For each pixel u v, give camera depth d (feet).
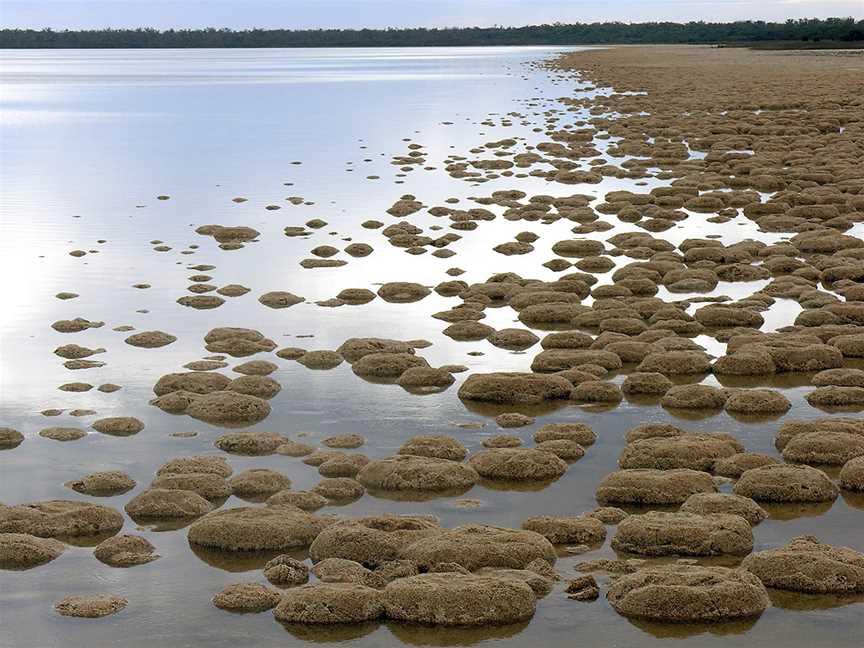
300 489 35.09
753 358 47.55
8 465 37.22
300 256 71.72
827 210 83.82
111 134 153.79
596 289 60.95
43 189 100.42
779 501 34.06
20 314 57.41
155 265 68.85
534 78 295.89
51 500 33.68
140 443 39.32
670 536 30.55
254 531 31.07
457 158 121.29
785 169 106.01
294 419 41.96
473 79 297.74
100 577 29.32
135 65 463.83
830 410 42.86
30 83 300.20
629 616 27.04
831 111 161.17
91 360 49.34
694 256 69.46
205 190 99.45
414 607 27.07
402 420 41.88
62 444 39.22
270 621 27.04
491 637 26.25
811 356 48.08
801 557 28.84
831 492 34.27
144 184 103.60
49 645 25.91
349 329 54.90
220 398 42.52
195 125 166.61
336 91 249.14
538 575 28.53
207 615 27.32
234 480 35.29
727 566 29.66
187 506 33.37
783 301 59.52
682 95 204.23
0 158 125.18
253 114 186.39
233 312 58.03
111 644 25.98
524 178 106.63
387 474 35.55
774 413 42.42
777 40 594.24
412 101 214.69
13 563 30.04
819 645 25.76
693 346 50.14
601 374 46.98
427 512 33.50
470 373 47.65
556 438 39.55
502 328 55.21
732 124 145.59
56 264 69.05
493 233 79.51
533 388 44.01
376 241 76.43
